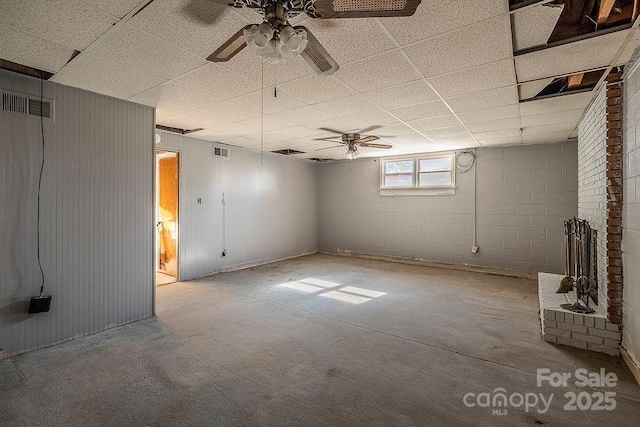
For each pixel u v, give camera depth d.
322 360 2.60
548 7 1.77
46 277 2.82
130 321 3.40
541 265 5.43
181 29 1.97
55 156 2.86
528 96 3.22
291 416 1.92
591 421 1.89
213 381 2.29
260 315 3.63
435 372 2.42
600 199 2.99
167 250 5.62
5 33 2.00
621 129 2.61
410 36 2.06
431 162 6.52
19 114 2.66
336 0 1.39
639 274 2.29
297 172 7.64
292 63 2.44
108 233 3.22
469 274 5.74
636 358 2.35
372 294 4.48
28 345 2.72
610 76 2.63
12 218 2.64
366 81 2.80
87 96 3.05
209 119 4.07
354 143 4.96
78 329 3.01
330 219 8.05
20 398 2.08
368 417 1.92
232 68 2.53
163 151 4.96
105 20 1.86
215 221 5.70
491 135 4.92
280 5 1.47
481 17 1.85
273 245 6.97
